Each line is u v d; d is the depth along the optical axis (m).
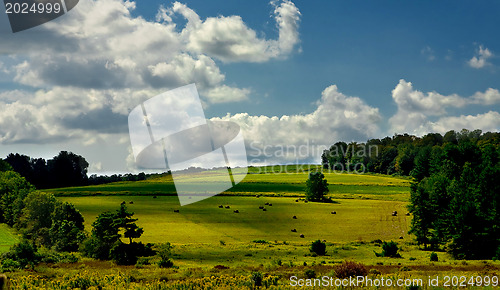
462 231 67.25
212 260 59.34
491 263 53.56
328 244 75.50
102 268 51.66
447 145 114.38
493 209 69.44
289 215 102.75
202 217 98.44
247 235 84.56
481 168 87.94
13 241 82.62
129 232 67.62
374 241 78.44
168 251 65.31
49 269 48.84
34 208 84.75
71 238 76.81
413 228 79.12
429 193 82.19
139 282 38.03
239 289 30.78
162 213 100.81
